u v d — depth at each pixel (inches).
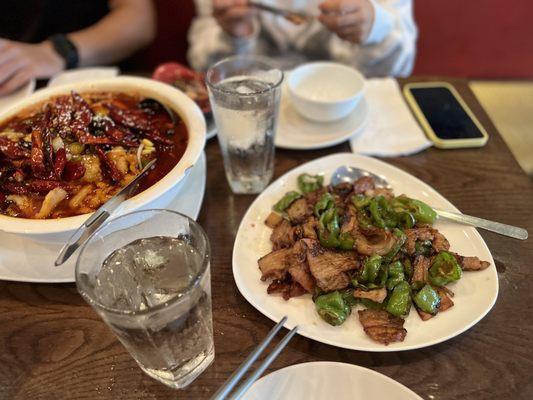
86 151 43.8
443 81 65.2
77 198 39.9
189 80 60.0
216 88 43.0
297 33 85.2
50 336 36.5
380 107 59.5
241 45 84.5
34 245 42.5
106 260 31.8
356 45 81.0
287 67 82.7
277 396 31.4
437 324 34.3
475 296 35.9
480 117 58.2
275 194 46.3
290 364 33.9
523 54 118.8
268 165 48.6
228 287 39.3
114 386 33.1
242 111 43.0
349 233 39.4
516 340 34.2
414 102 59.4
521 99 120.4
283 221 42.4
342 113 54.3
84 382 33.4
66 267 40.4
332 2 66.3
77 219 36.0
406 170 50.5
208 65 88.1
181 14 110.2
